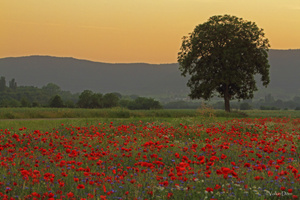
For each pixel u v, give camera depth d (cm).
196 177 821
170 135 1791
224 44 5406
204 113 3794
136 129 2119
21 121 2858
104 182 789
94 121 2695
